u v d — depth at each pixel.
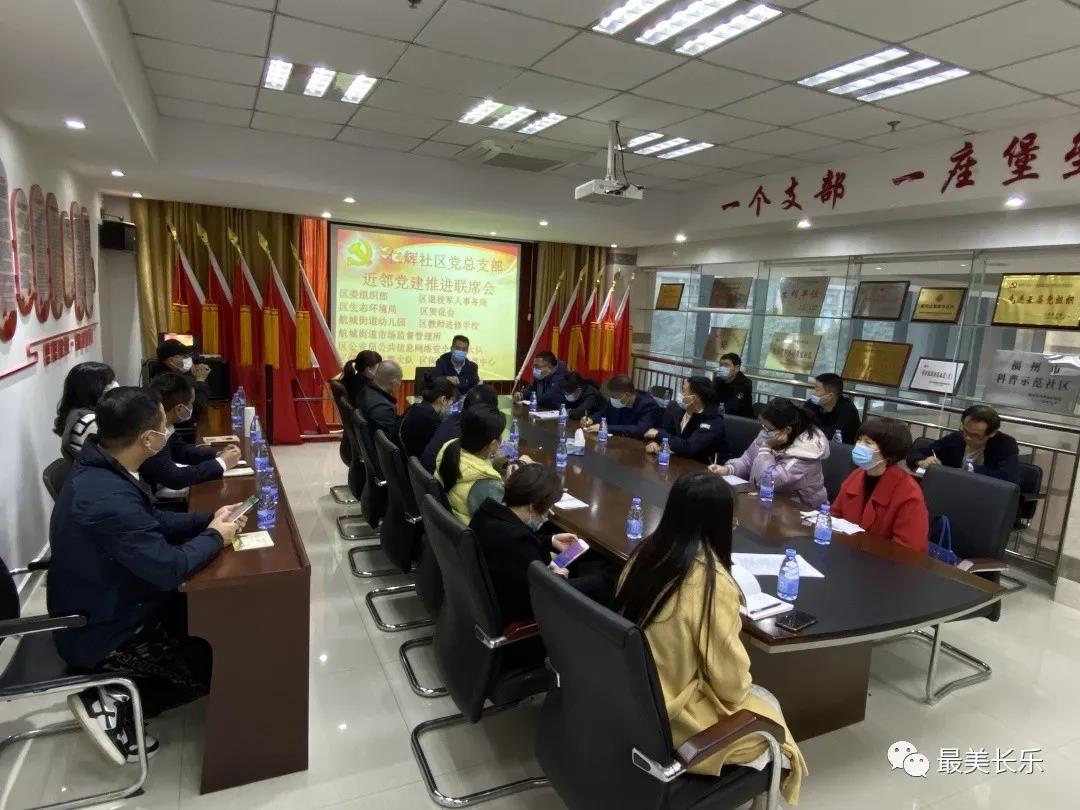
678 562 1.44
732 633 1.42
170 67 3.49
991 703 2.56
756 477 3.16
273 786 1.94
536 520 2.18
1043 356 4.19
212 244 6.05
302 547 2.04
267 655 1.89
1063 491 4.04
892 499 2.55
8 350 2.86
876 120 3.82
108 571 1.77
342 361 6.70
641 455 3.82
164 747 2.10
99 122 3.11
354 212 5.94
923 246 4.86
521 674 1.85
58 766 1.99
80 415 2.62
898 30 2.67
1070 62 2.84
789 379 6.02
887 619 1.78
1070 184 3.49
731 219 5.81
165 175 4.55
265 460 2.96
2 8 1.91
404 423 3.70
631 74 3.37
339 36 3.05
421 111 4.17
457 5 2.69
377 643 2.80
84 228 4.72
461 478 2.55
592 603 1.29
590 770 1.43
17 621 1.62
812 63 3.09
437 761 2.08
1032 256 4.28
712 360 6.94
